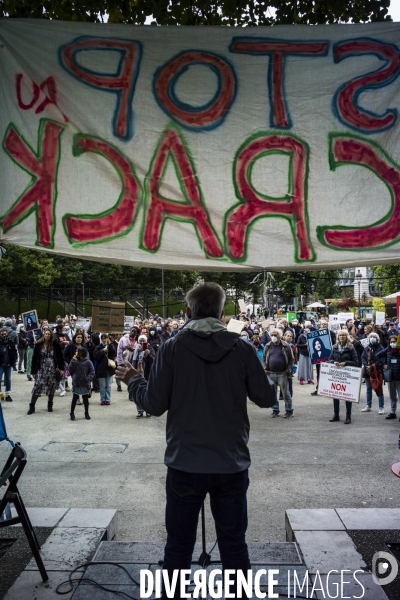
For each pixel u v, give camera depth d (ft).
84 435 28.04
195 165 12.06
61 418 32.83
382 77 11.96
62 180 11.98
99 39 12.03
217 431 8.41
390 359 31.71
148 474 21.17
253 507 17.47
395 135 11.91
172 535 8.41
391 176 11.89
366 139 11.94
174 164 12.05
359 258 11.91
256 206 12.02
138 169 12.04
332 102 12.01
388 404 37.78
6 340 39.83
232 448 8.43
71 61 11.99
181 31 12.04
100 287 176.24
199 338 8.79
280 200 12.01
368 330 45.60
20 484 19.86
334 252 11.94
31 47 11.96
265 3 18.84
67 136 12.00
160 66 12.06
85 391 32.35
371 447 25.23
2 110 11.94
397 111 11.91
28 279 150.41
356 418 32.68
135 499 18.33
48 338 34.55
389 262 11.90
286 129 12.04
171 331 51.65
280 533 15.34
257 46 12.06
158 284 181.68
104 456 23.86
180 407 8.57
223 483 8.31
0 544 12.40
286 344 33.30
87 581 10.52
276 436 27.86
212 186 12.05
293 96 12.06
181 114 12.06
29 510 14.44
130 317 79.25
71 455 24.03
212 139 12.07
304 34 12.07
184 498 8.34
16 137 11.94
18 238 11.98
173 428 8.60
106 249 12.02
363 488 19.21
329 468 21.83
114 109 12.03
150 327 51.93
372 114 11.95
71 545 12.20
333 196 12.00
